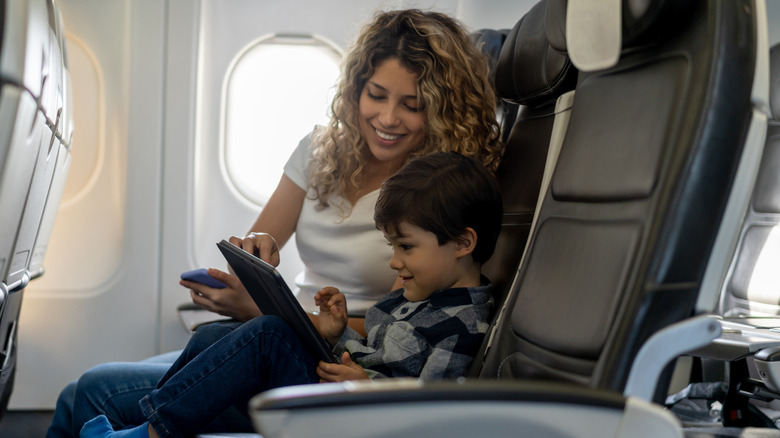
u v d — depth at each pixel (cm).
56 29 144
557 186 110
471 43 163
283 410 65
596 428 74
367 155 167
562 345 91
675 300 84
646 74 96
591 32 97
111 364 147
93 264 236
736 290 137
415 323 125
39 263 195
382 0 231
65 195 235
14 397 234
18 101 100
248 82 235
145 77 231
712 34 87
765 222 134
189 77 231
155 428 113
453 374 119
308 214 172
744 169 87
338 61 233
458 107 154
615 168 94
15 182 113
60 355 235
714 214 85
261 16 232
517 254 134
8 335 170
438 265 126
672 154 85
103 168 235
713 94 85
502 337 110
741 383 146
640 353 83
